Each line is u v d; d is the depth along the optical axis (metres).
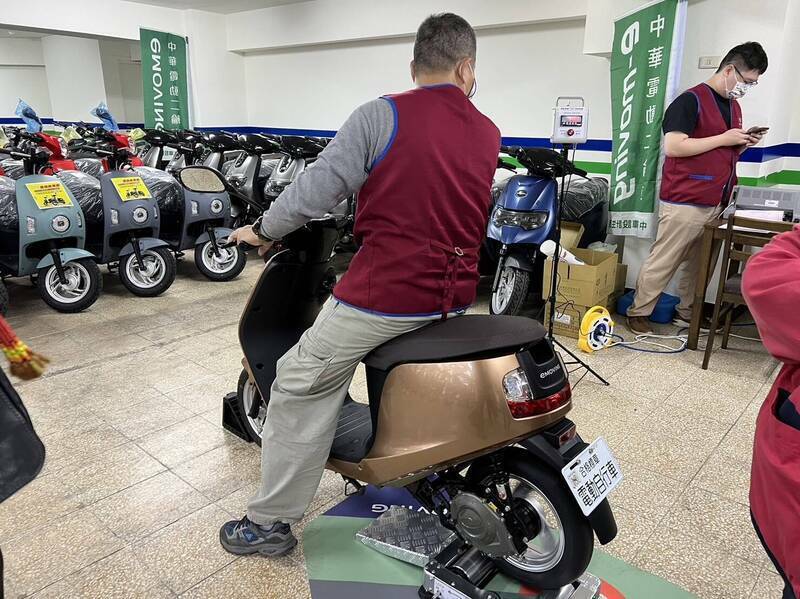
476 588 1.56
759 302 0.98
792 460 0.97
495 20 5.48
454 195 1.44
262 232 1.57
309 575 1.76
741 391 2.97
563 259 2.81
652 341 3.67
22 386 2.94
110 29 7.42
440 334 1.50
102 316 3.98
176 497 2.11
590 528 1.48
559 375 1.52
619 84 4.06
